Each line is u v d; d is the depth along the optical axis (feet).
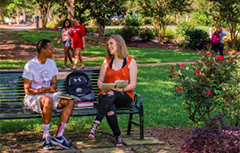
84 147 16.63
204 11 94.99
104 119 21.75
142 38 98.53
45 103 16.16
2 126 19.58
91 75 19.19
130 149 16.75
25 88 16.99
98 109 17.31
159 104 25.90
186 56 67.26
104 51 69.10
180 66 19.16
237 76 18.62
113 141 17.85
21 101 18.22
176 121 21.54
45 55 17.13
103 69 17.94
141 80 36.58
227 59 19.13
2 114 16.66
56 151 15.98
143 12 99.04
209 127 16.24
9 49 62.28
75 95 17.40
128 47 85.66
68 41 44.39
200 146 15.67
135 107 17.98
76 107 17.31
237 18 87.04
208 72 18.69
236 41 91.71
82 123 20.68
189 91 18.51
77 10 74.13
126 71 17.69
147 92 30.48
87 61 53.52
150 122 21.22
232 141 15.37
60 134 16.48
